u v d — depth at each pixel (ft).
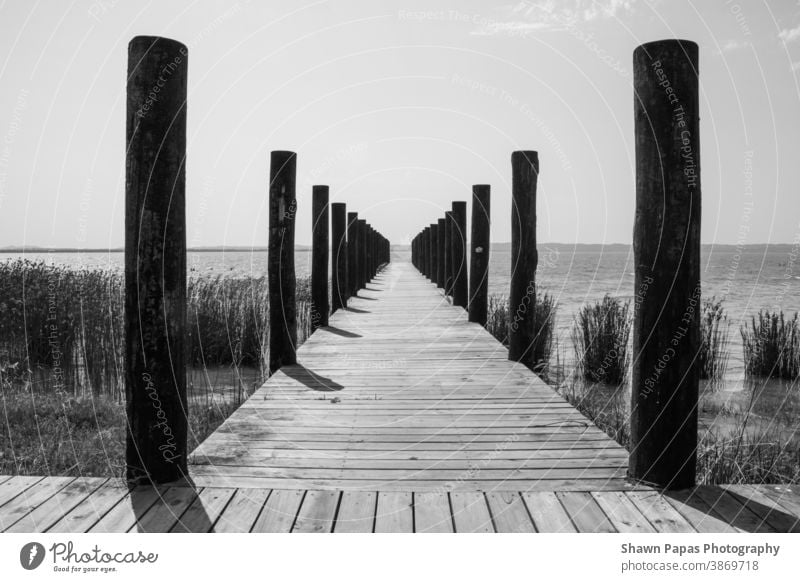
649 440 9.03
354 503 8.60
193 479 9.36
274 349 19.45
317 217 29.04
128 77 8.70
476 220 29.66
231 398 19.22
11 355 21.84
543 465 10.11
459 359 20.58
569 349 29.66
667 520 8.04
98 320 23.36
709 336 24.97
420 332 27.22
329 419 13.08
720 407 20.47
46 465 12.31
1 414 16.26
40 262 28.63
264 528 7.86
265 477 9.55
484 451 10.89
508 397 15.11
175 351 9.01
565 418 13.14
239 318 26.50
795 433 17.10
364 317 33.01
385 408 14.03
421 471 9.86
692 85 8.52
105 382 20.30
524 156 18.99
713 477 12.57
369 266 63.36
